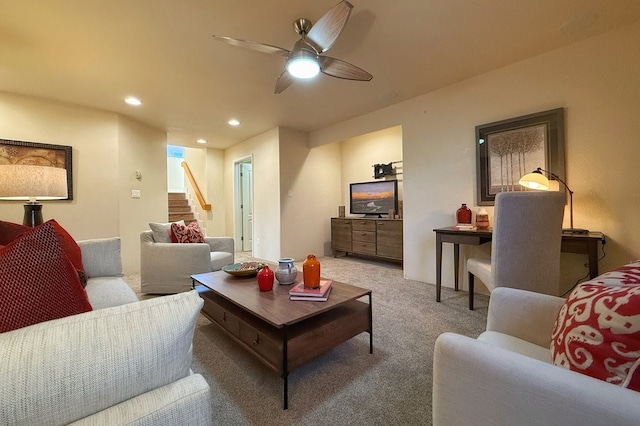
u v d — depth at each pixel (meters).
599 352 0.61
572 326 0.70
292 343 1.37
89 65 2.60
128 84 3.01
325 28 1.77
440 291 2.89
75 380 0.55
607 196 2.28
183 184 8.22
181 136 5.23
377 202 4.91
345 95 3.43
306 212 5.16
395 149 4.87
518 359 0.64
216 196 6.29
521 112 2.68
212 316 1.95
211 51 2.40
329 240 5.52
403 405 1.33
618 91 2.22
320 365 1.66
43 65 2.59
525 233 1.84
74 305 0.76
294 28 2.13
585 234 2.16
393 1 1.87
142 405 0.61
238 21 2.04
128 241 4.01
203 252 2.93
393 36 2.26
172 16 1.97
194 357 1.77
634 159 2.17
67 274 0.77
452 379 0.71
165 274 2.90
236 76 2.86
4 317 0.65
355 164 5.50
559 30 2.21
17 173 1.99
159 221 4.54
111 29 2.09
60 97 3.31
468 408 0.68
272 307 1.53
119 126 3.91
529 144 2.62
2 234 1.54
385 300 2.78
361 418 1.25
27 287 0.69
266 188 5.07
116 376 0.60
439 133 3.29
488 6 1.93
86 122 3.63
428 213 3.42
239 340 1.63
